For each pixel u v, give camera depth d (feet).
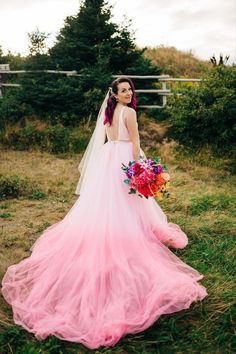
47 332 10.09
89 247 12.13
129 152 13.38
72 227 12.76
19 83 36.55
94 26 36.29
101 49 35.63
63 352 9.71
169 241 15.08
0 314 11.26
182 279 11.50
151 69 38.93
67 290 11.53
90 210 12.71
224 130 31.45
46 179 24.97
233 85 32.22
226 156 30.25
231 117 31.17
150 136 34.88
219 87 32.27
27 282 12.39
